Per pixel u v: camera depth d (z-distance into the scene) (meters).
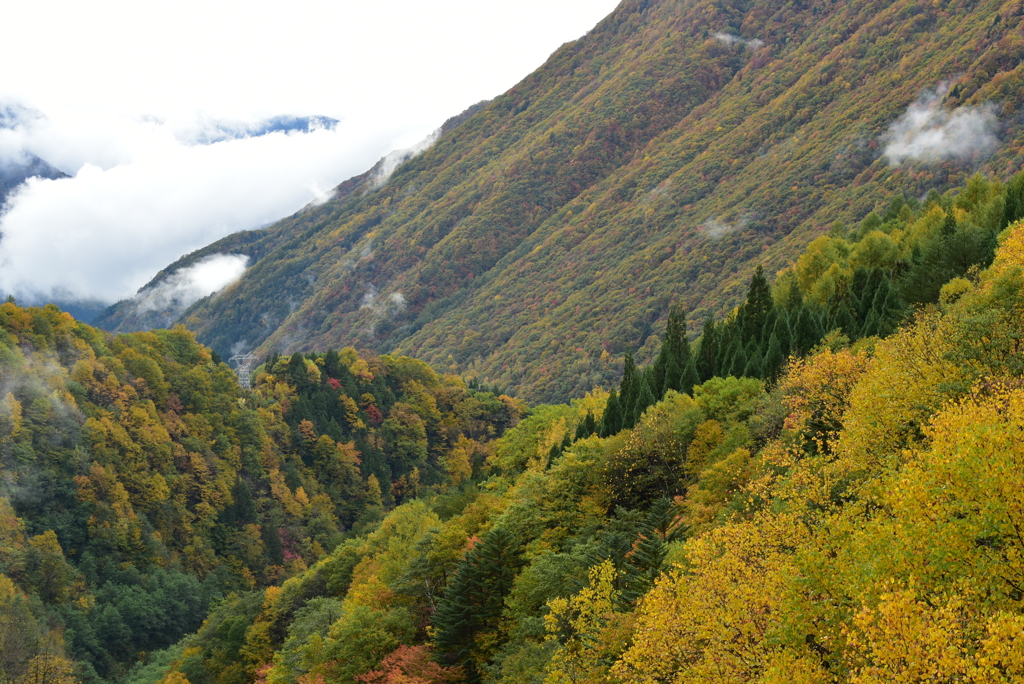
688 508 60.41
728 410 75.94
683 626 33.69
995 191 137.00
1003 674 21.19
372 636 67.44
